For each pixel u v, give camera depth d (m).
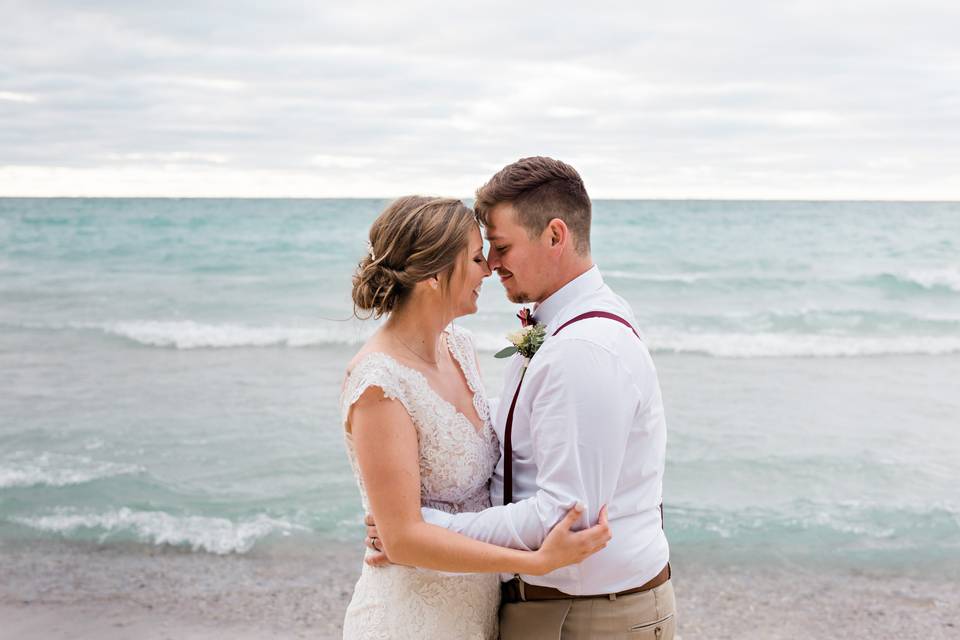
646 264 23.02
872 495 6.46
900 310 16.55
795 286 19.38
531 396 2.14
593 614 2.17
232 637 4.50
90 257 24.58
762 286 19.41
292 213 33.19
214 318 15.80
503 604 2.37
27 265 23.36
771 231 29.34
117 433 8.05
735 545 5.64
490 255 2.31
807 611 4.81
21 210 34.25
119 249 25.69
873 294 18.56
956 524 5.91
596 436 2.01
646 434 2.16
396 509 2.09
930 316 15.71
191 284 19.88
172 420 8.50
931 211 34.38
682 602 4.93
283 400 9.35
